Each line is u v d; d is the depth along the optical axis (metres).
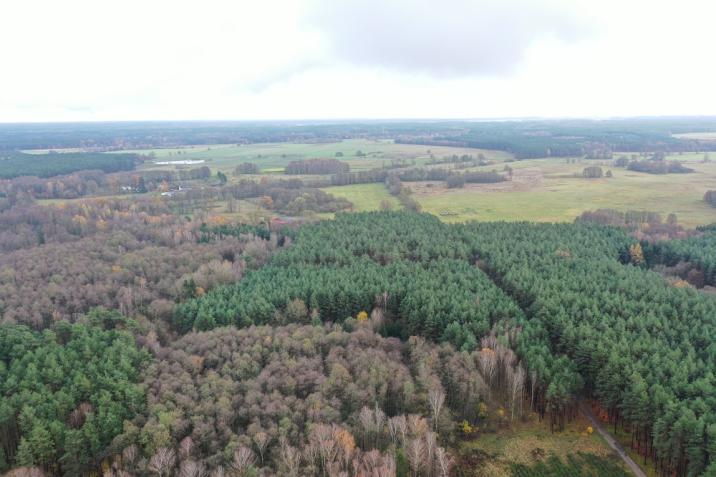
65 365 100.75
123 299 136.12
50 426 83.19
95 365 99.81
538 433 93.75
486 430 94.31
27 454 79.44
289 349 106.44
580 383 95.81
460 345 109.25
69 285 143.50
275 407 87.06
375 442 84.44
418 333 121.44
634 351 98.94
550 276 138.25
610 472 84.31
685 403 82.38
